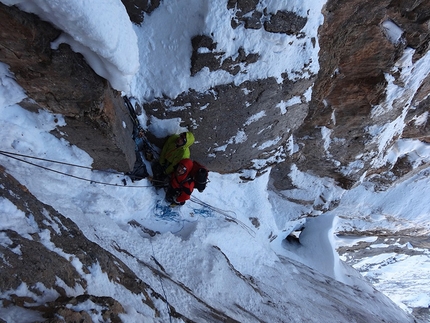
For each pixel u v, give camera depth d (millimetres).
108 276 2814
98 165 3879
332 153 7008
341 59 5004
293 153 6840
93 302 2211
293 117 5215
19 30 2230
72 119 3129
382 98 5516
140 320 2518
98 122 3166
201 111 4312
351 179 7676
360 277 10156
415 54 4898
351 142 6715
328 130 6395
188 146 4582
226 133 4840
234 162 5668
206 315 3688
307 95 4879
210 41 3545
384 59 4922
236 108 4426
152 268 3756
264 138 5324
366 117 5992
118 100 3570
